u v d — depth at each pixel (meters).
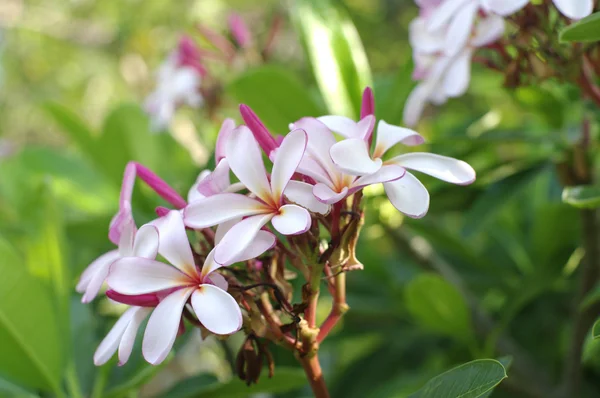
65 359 0.76
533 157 0.88
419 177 0.84
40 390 0.76
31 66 2.66
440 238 0.98
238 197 0.59
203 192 0.60
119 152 1.03
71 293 0.84
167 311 0.58
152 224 0.60
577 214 0.87
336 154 0.57
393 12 2.17
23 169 1.10
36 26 2.36
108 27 2.22
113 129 1.03
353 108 0.84
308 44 0.84
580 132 0.83
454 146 0.89
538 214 0.92
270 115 0.82
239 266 0.65
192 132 1.37
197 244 0.66
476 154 0.90
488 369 0.58
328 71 0.84
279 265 0.62
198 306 0.57
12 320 0.70
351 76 0.84
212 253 0.59
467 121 0.93
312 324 0.61
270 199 0.59
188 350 1.28
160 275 0.59
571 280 1.06
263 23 2.02
